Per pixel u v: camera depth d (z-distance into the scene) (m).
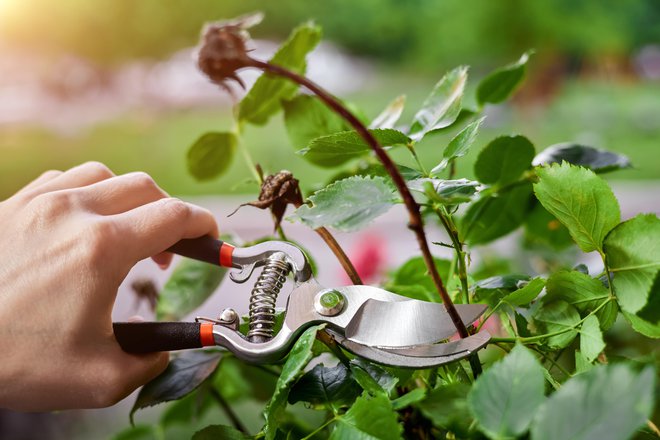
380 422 0.36
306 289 0.46
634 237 0.39
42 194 0.50
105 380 0.46
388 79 7.34
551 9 3.54
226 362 0.65
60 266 0.46
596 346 0.40
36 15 4.84
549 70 3.85
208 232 0.52
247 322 0.50
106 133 5.05
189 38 5.32
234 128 0.64
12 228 0.48
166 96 5.64
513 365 0.33
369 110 5.47
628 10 4.45
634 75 5.77
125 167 4.34
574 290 0.42
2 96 5.36
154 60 5.29
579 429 0.28
